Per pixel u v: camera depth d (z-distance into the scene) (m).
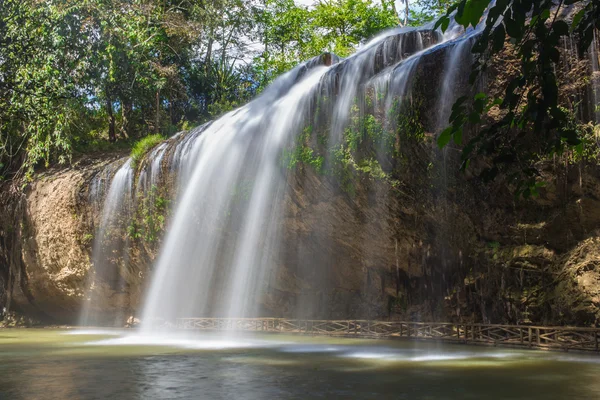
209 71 40.84
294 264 23.53
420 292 20.61
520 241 17.45
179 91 38.69
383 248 20.72
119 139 39.16
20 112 29.86
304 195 21.27
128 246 28.14
